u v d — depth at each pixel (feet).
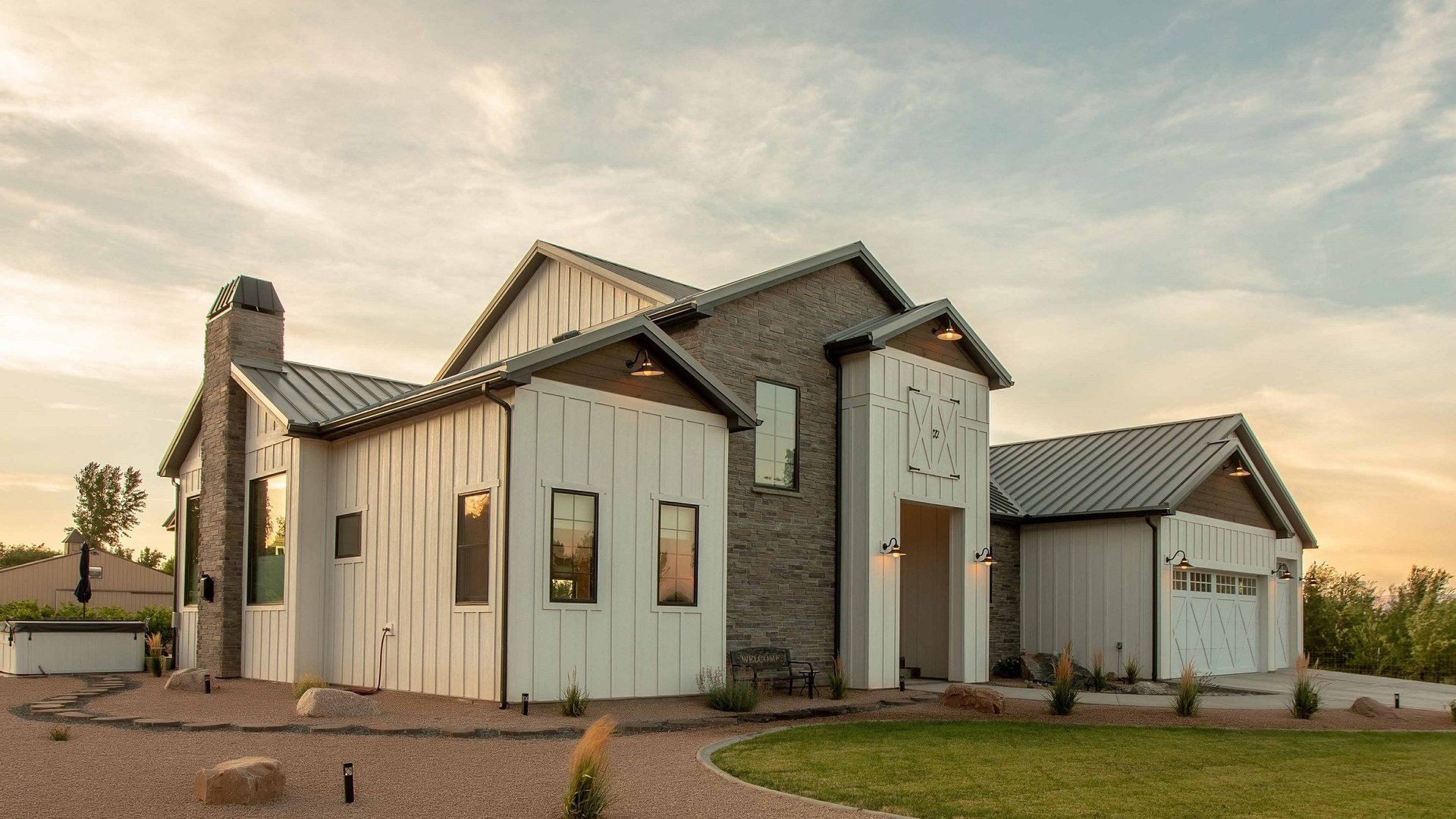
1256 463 87.86
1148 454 80.48
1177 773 32.68
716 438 52.54
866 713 47.93
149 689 51.80
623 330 47.57
